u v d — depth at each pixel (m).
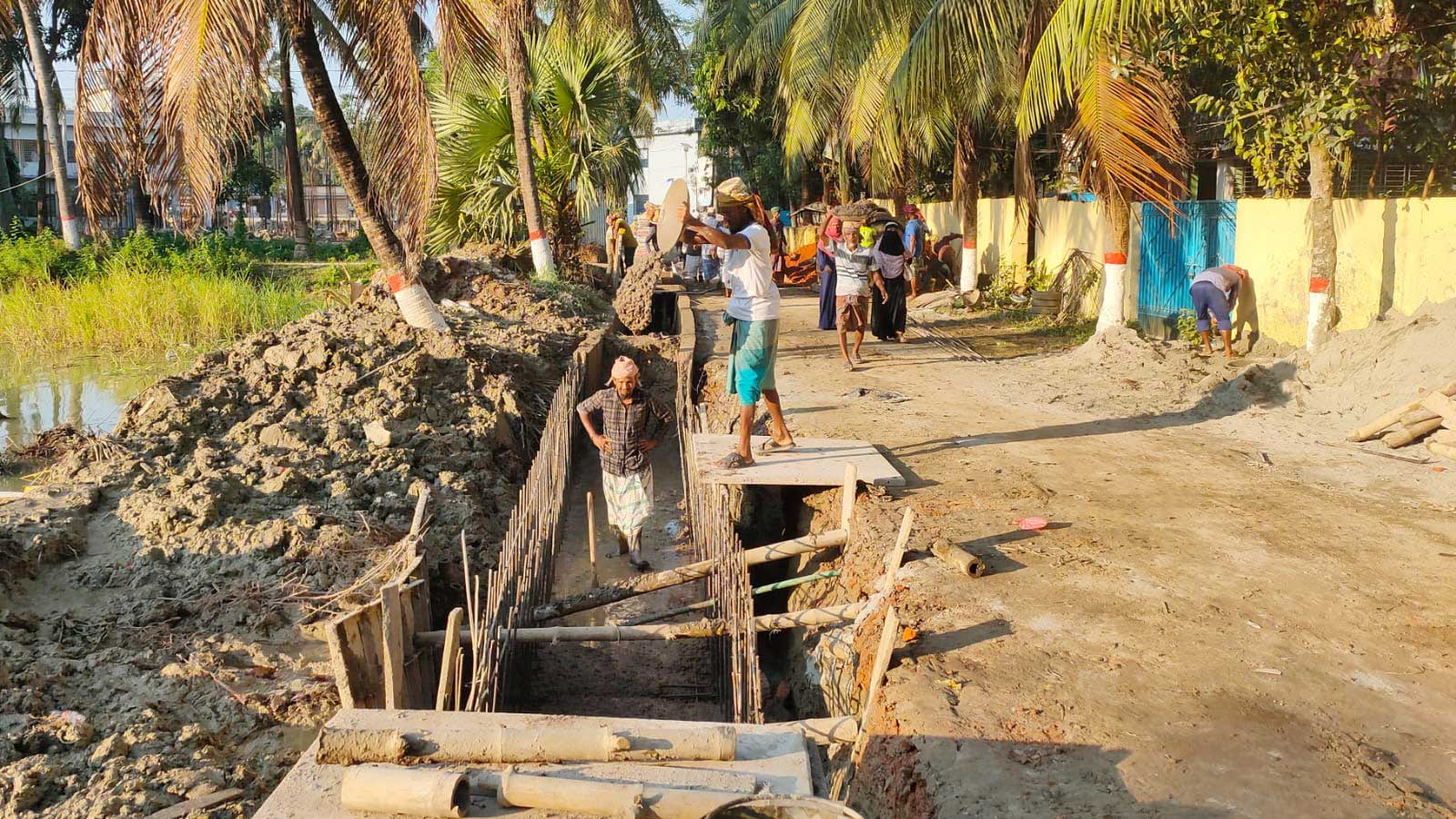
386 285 14.20
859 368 12.32
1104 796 3.60
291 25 11.91
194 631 5.91
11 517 6.86
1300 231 11.47
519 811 2.90
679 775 3.04
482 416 10.04
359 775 2.90
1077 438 8.71
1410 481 7.23
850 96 18.53
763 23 23.03
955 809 3.57
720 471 7.30
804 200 33.66
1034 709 4.20
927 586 5.50
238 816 4.42
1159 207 14.20
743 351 7.28
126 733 4.83
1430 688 4.34
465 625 6.53
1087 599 5.29
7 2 11.97
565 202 20.72
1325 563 5.72
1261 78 9.81
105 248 26.83
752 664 5.03
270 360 10.31
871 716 4.45
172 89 10.34
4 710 4.90
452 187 19.86
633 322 16.98
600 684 7.17
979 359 12.83
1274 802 3.56
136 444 8.45
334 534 6.97
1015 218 19.33
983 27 12.73
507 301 15.71
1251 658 4.62
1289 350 11.69
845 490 6.78
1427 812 3.49
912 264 19.33
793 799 2.75
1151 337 14.55
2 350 18.45
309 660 5.75
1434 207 9.77
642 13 22.81
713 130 33.03
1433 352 8.48
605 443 8.81
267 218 61.38
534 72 19.77
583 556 9.44
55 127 28.94
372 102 11.59
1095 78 10.92
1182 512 6.64
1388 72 9.86
